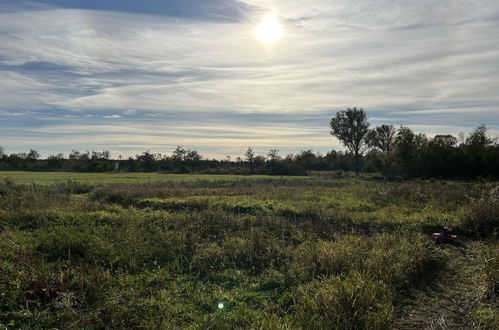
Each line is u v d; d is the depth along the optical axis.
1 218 11.41
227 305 6.02
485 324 5.25
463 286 6.82
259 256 8.12
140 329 5.25
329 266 7.20
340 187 22.47
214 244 8.97
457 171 33.50
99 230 10.08
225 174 49.22
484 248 9.11
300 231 10.26
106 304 5.75
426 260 7.77
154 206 14.95
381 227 11.16
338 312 5.32
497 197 12.10
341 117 52.03
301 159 56.47
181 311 5.80
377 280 6.59
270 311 5.76
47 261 7.96
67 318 5.47
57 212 12.02
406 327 5.37
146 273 7.23
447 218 11.52
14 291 6.09
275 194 17.64
